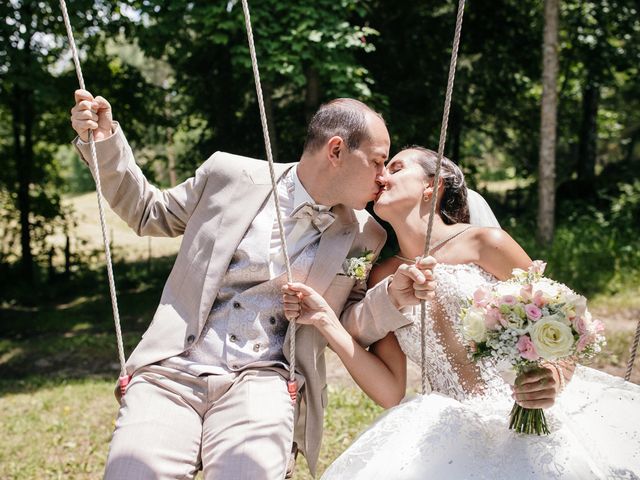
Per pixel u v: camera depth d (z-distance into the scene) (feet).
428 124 46.50
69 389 24.31
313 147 9.73
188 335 9.50
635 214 46.96
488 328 8.60
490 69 48.19
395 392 9.94
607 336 26.14
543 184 39.60
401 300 9.45
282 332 9.82
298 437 9.95
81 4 38.83
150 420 8.91
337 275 9.93
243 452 8.67
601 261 36.88
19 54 38.11
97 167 9.36
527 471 8.49
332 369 24.80
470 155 60.03
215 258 9.57
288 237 9.82
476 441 8.87
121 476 8.45
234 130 48.34
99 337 33.81
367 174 9.62
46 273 54.08
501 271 9.79
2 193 52.54
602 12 49.98
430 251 10.03
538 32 49.96
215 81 46.75
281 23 34.81
